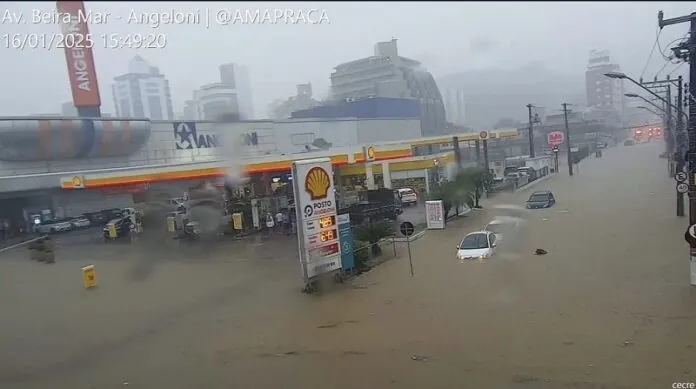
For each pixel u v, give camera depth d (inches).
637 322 413.4
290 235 1077.1
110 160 1315.2
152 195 1369.3
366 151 1275.8
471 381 331.6
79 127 1178.0
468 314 470.0
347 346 417.7
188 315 557.9
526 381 324.8
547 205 1192.2
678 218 901.8
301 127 1829.5
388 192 1219.2
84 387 387.9
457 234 924.6
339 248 649.0
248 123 1609.3
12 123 1087.0
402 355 386.9
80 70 960.3
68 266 944.9
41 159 1187.3
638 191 1371.8
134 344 478.3
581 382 317.1
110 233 1238.3
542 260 661.3
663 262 601.9
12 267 970.7
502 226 958.4
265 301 585.0
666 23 626.2
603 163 2600.9
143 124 1346.0
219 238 1109.7
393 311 501.7
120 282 767.7
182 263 873.5
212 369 397.4
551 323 426.9
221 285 686.5
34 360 457.1
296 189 604.1
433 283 593.3
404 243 878.4
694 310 430.0
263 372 381.1
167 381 382.9
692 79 623.2
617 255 655.8
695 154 569.6
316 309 533.3
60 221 1457.9
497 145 2896.2
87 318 582.9
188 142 1496.1
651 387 303.7
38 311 629.9
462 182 1228.5
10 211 1443.2
